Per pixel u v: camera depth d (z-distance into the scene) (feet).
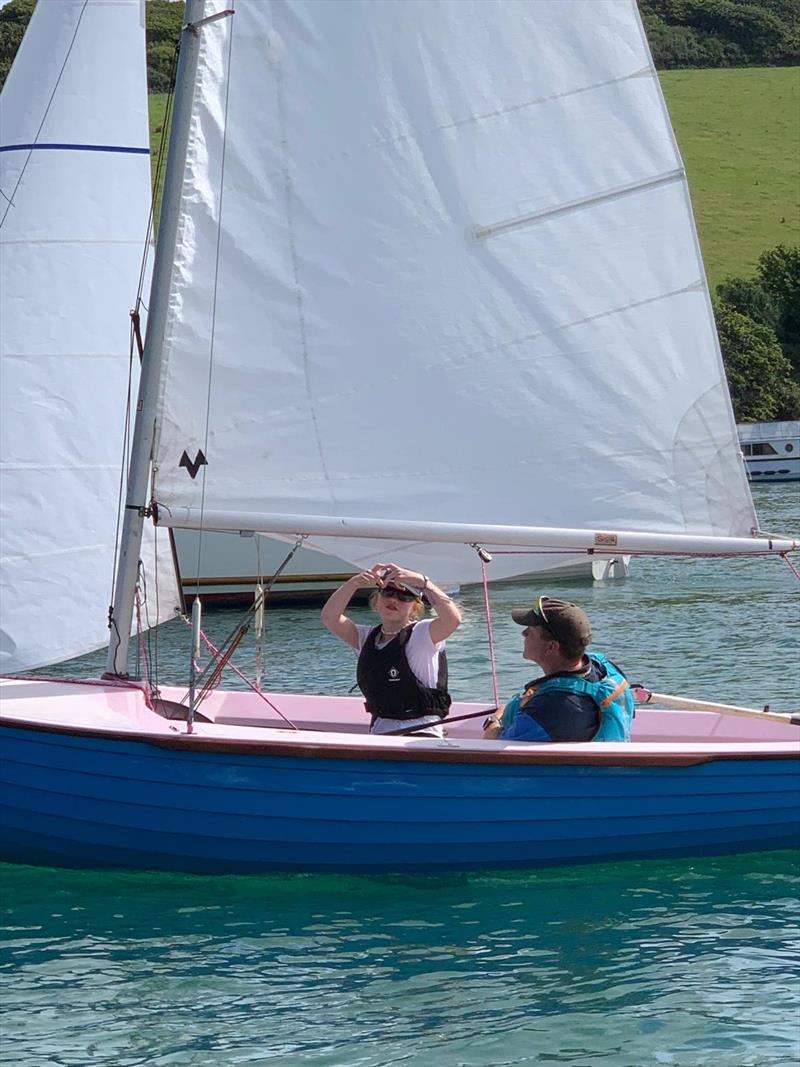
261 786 43.60
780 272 413.59
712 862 46.85
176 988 36.37
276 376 45.70
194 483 45.42
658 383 48.55
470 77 46.78
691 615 107.24
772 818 47.03
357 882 44.93
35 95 50.88
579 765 44.39
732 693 76.33
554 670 46.55
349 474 46.68
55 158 50.70
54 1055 32.68
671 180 48.16
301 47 45.16
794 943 39.34
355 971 37.45
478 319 47.39
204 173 44.50
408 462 47.14
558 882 44.93
